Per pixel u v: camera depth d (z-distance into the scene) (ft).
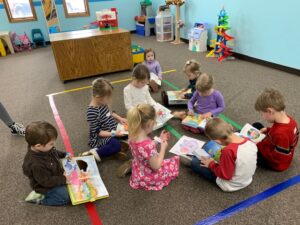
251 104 8.25
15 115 8.46
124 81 11.22
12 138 7.20
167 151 6.07
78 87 10.84
